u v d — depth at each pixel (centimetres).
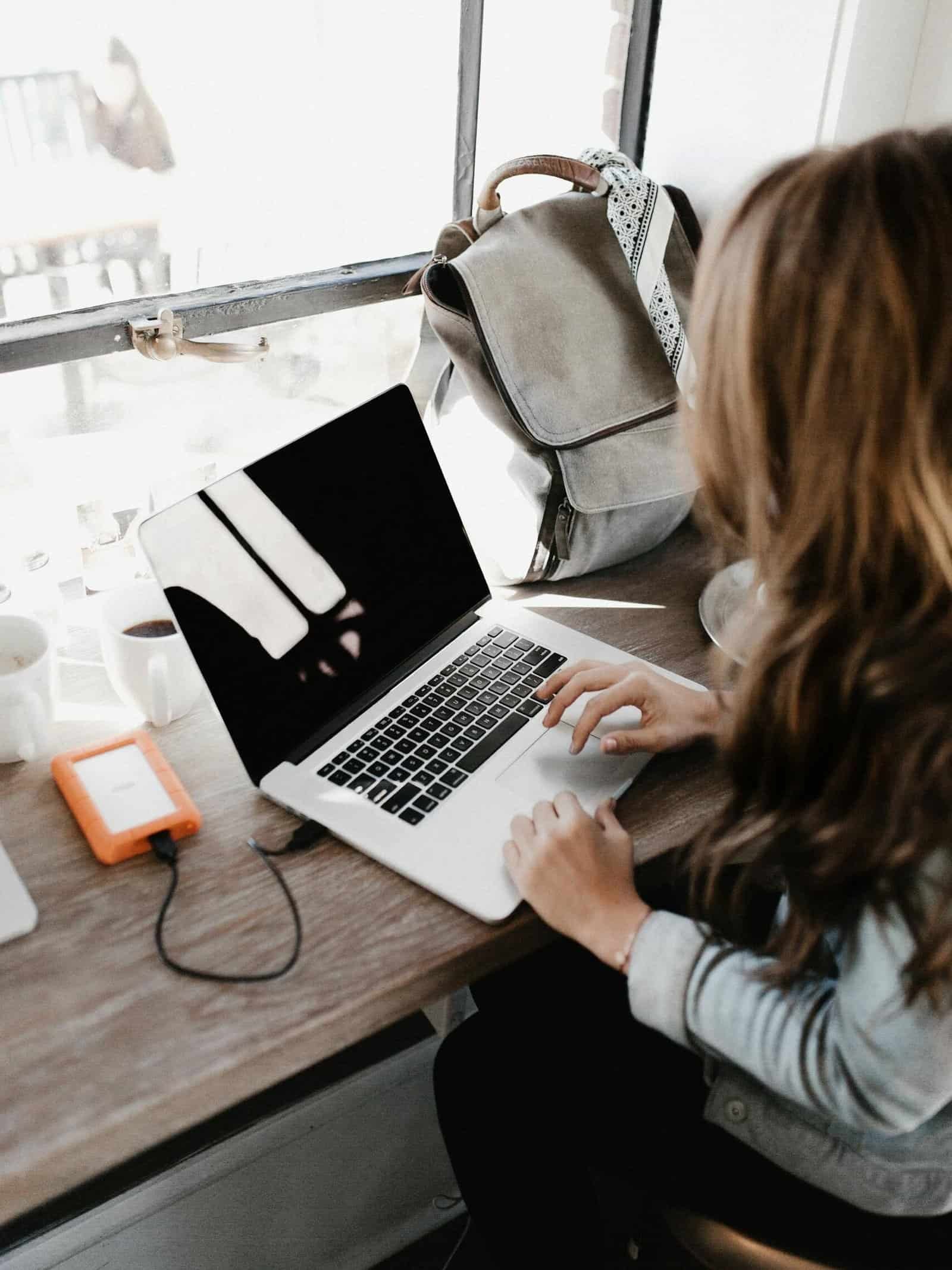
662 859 83
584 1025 92
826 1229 75
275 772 86
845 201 55
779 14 123
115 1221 99
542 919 78
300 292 116
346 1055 127
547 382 106
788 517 62
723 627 107
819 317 56
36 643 91
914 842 56
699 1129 83
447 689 97
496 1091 89
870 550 58
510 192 137
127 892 78
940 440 55
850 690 60
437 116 125
